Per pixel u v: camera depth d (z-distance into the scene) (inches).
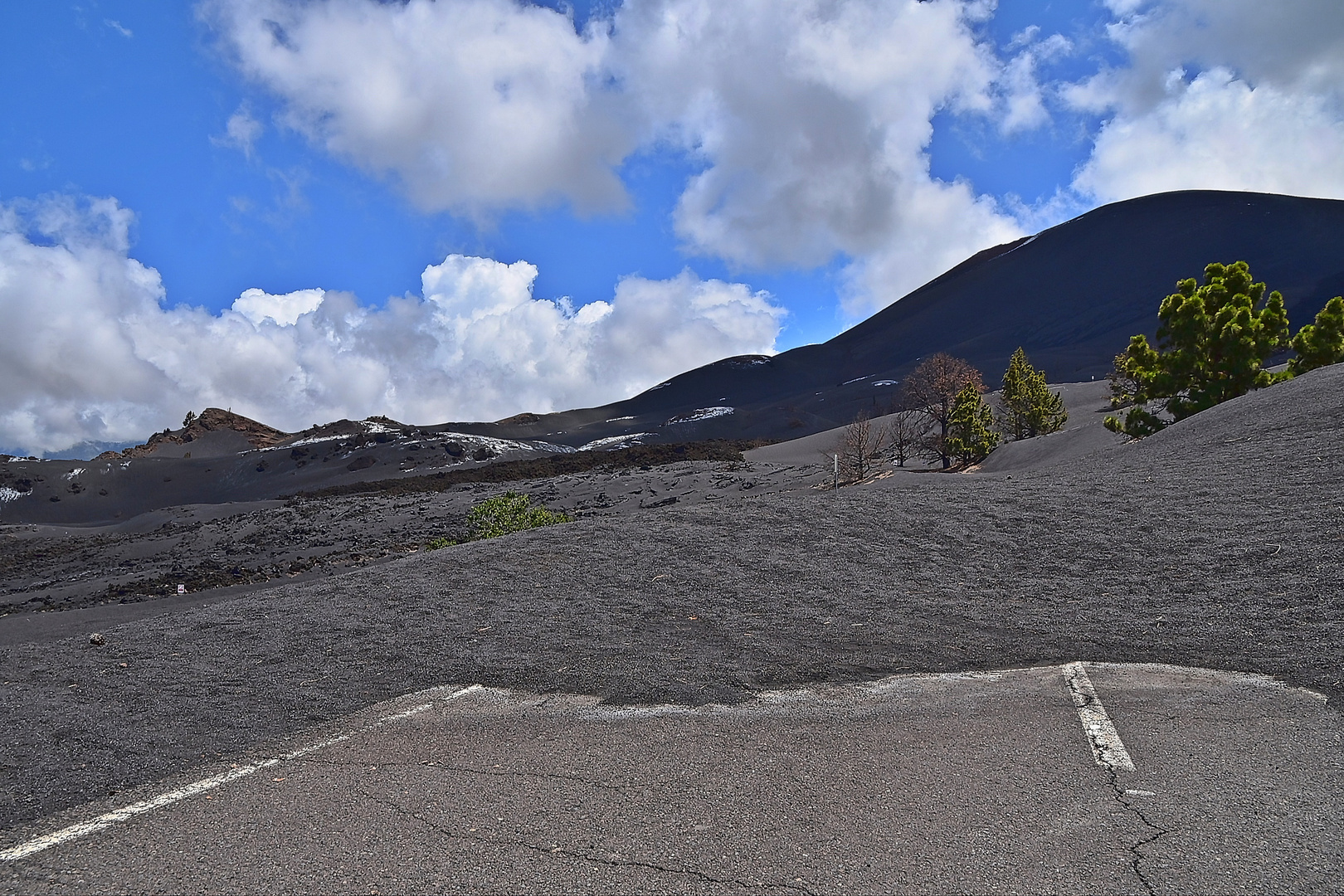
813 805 134.3
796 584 322.7
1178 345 1173.1
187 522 2266.2
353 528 1561.3
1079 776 143.0
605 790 144.3
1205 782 137.7
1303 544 310.7
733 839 122.3
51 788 154.6
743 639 258.4
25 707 209.2
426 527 1464.1
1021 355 2400.3
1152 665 219.1
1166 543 345.4
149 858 123.0
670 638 262.1
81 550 1953.7
